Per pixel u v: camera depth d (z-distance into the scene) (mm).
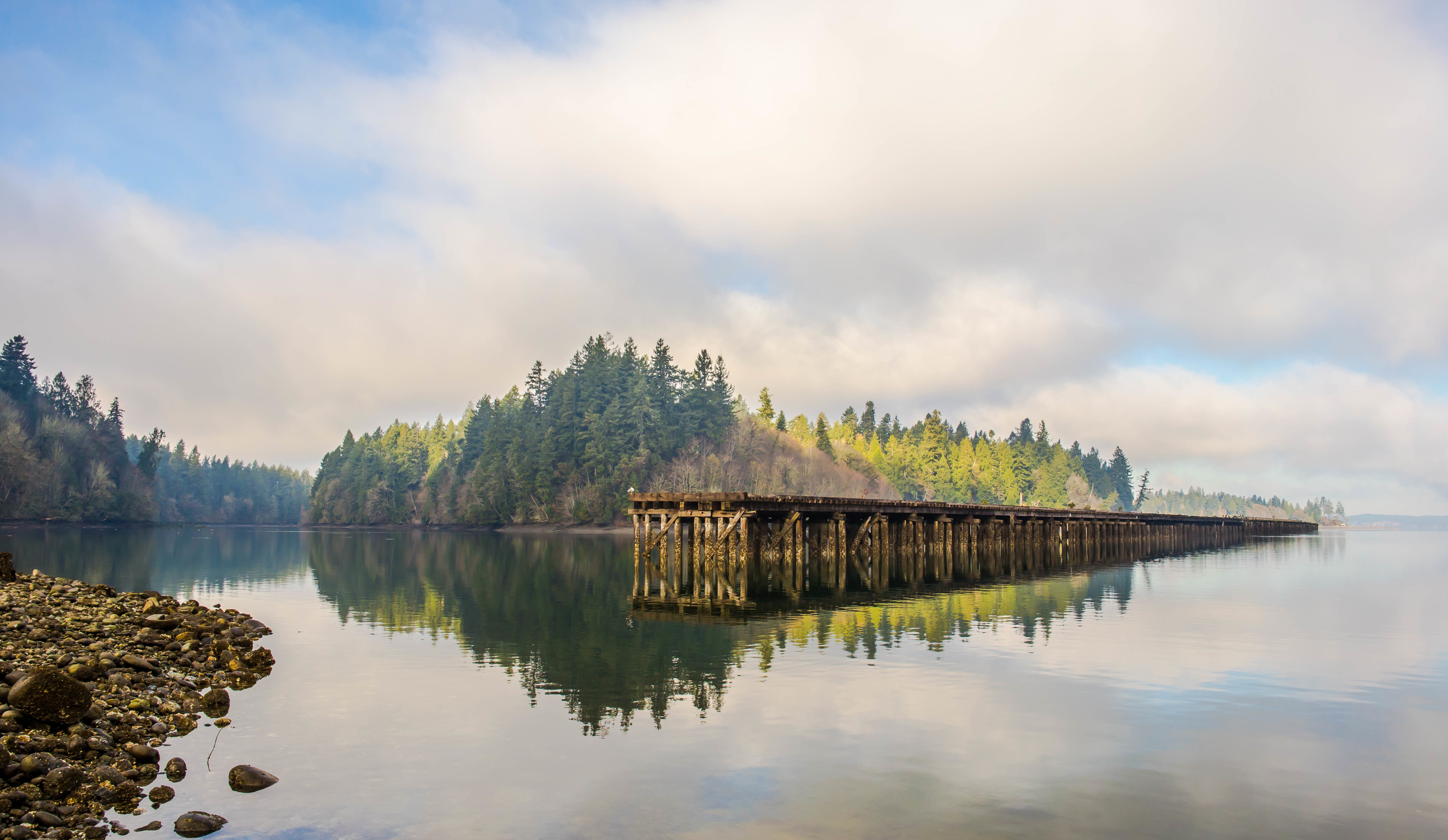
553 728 14133
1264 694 16625
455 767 12148
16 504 111125
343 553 65312
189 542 84062
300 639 22969
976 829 10102
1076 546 63594
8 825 9250
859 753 12852
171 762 11766
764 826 10133
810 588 36688
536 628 24844
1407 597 34188
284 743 13164
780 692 16562
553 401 124500
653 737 13617
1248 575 45375
